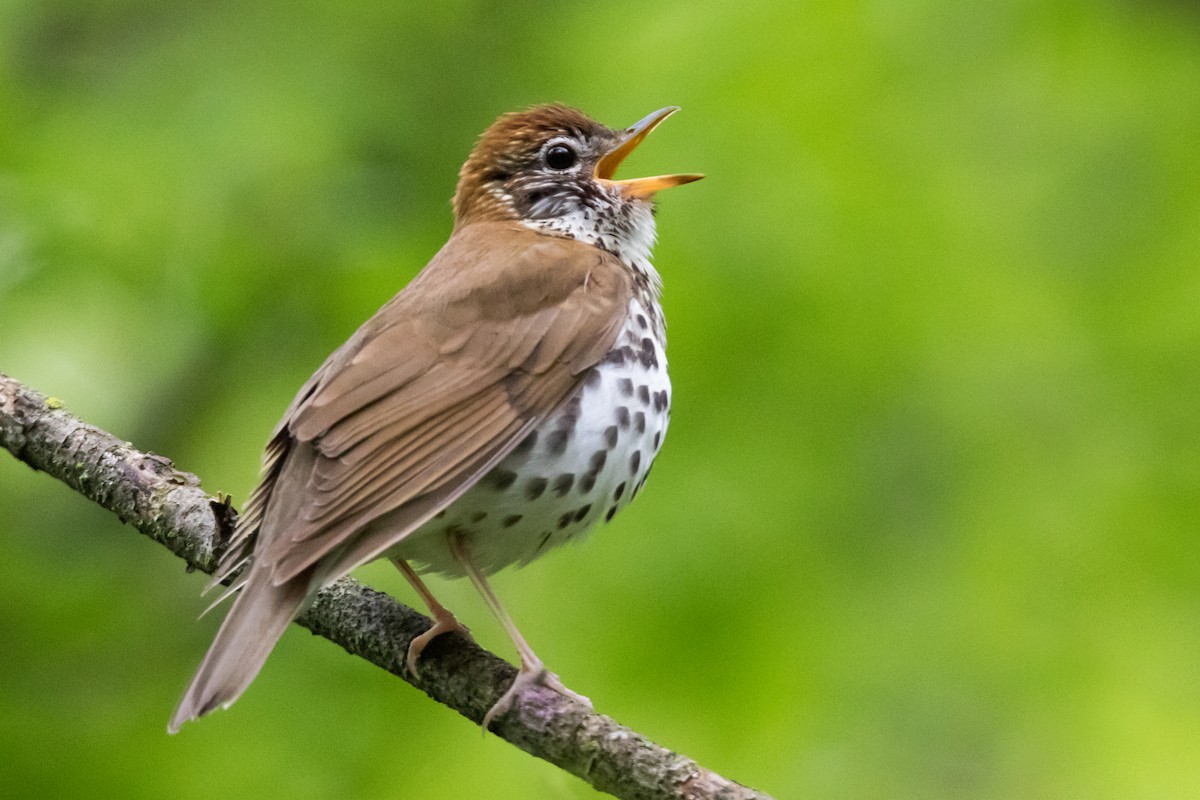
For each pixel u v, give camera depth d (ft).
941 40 41.39
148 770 36.22
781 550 37.81
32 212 41.11
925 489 38.63
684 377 39.17
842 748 36.63
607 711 36.91
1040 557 38.37
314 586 25.07
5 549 41.70
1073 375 39.45
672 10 42.37
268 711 37.37
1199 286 40.11
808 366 39.19
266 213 42.78
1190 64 43.52
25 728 37.19
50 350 43.75
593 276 29.63
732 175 39.99
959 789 36.58
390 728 37.24
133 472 28.99
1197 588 38.14
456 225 34.09
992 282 39.75
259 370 44.50
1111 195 41.42
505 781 36.29
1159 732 37.22
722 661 36.91
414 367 27.58
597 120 37.73
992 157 41.60
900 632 37.27
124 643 40.34
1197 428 38.99
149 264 41.83
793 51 41.01
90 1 44.96
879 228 39.78
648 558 37.86
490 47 45.65
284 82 43.50
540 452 27.89
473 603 39.50
